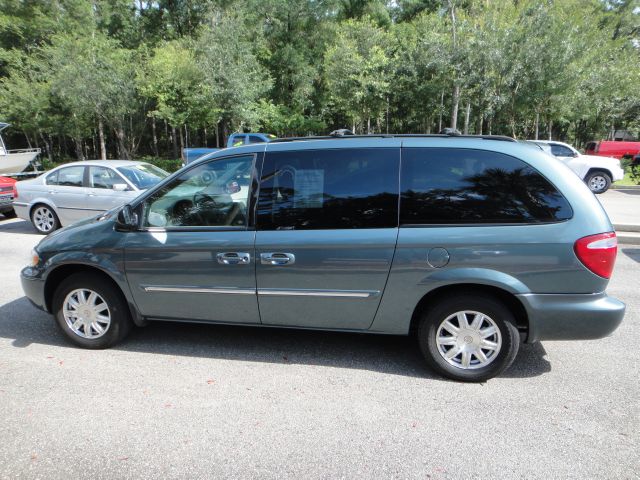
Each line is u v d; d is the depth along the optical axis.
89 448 2.58
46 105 26.84
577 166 14.93
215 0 29.59
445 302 3.22
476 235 3.07
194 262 3.52
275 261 3.36
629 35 32.81
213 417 2.88
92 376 3.41
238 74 22.84
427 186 3.20
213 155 3.57
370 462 2.46
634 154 19.88
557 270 3.01
